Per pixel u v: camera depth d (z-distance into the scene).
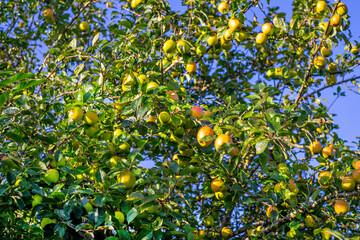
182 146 3.31
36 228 2.53
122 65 3.59
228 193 3.53
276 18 4.27
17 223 2.80
